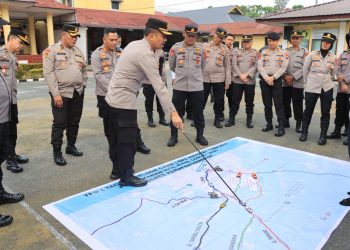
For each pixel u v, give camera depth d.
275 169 3.73
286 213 2.79
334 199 3.04
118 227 2.59
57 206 2.92
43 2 15.16
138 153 4.28
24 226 2.62
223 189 3.22
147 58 2.89
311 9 12.31
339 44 11.38
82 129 5.46
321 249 2.33
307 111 4.77
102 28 19.19
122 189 3.23
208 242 2.39
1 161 2.92
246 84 5.45
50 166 3.86
